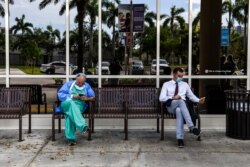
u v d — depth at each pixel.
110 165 6.43
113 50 9.18
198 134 7.56
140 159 6.73
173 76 7.98
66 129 7.59
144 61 9.17
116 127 9.08
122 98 8.45
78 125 7.46
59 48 9.11
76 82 7.83
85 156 6.89
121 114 8.17
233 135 8.12
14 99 8.36
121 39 9.20
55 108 7.94
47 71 9.09
